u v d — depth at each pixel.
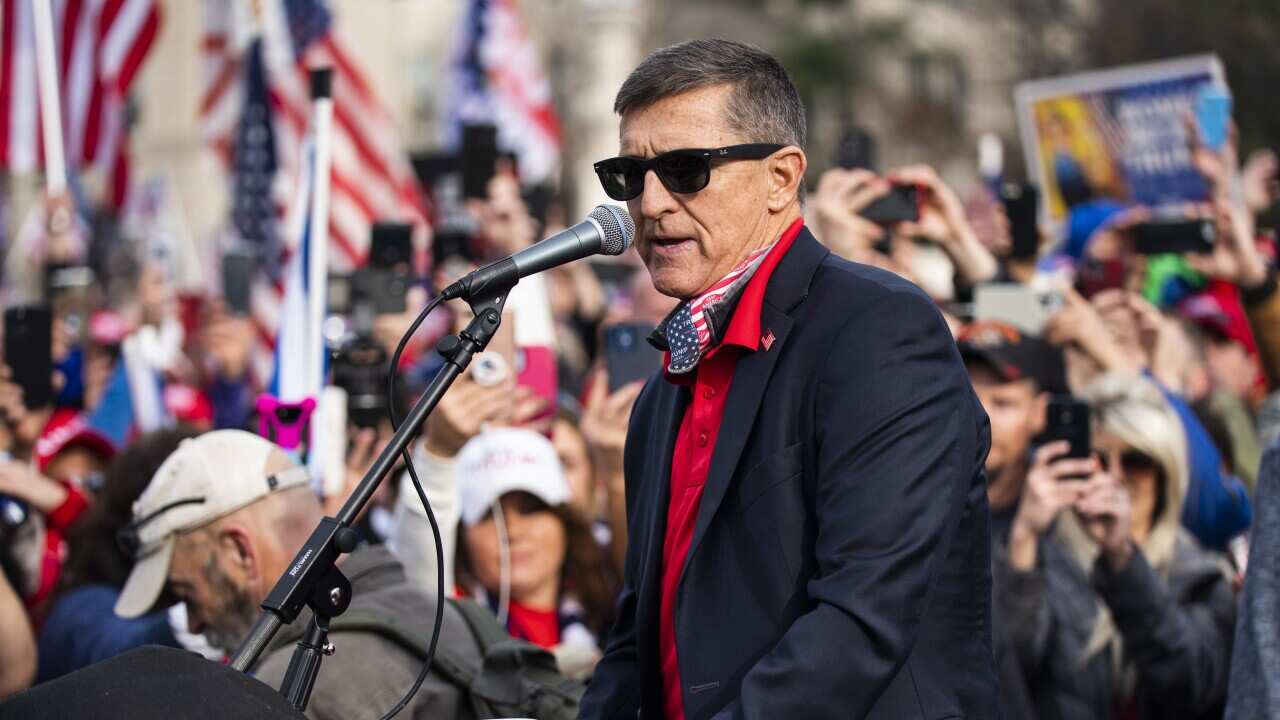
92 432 6.42
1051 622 5.06
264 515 4.02
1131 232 7.30
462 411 4.81
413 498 4.81
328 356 5.96
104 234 11.30
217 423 8.69
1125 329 6.76
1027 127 8.66
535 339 5.90
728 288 3.20
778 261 3.21
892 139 40.66
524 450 5.41
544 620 5.45
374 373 5.64
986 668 3.16
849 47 36.53
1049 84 8.58
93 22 9.26
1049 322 6.21
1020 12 31.08
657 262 3.23
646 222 3.21
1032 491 5.01
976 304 6.17
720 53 3.18
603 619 5.74
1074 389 6.29
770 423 3.08
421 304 7.09
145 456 4.97
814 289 3.17
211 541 4.00
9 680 4.79
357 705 3.65
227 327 8.75
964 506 3.03
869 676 2.81
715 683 3.05
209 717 2.50
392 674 3.71
